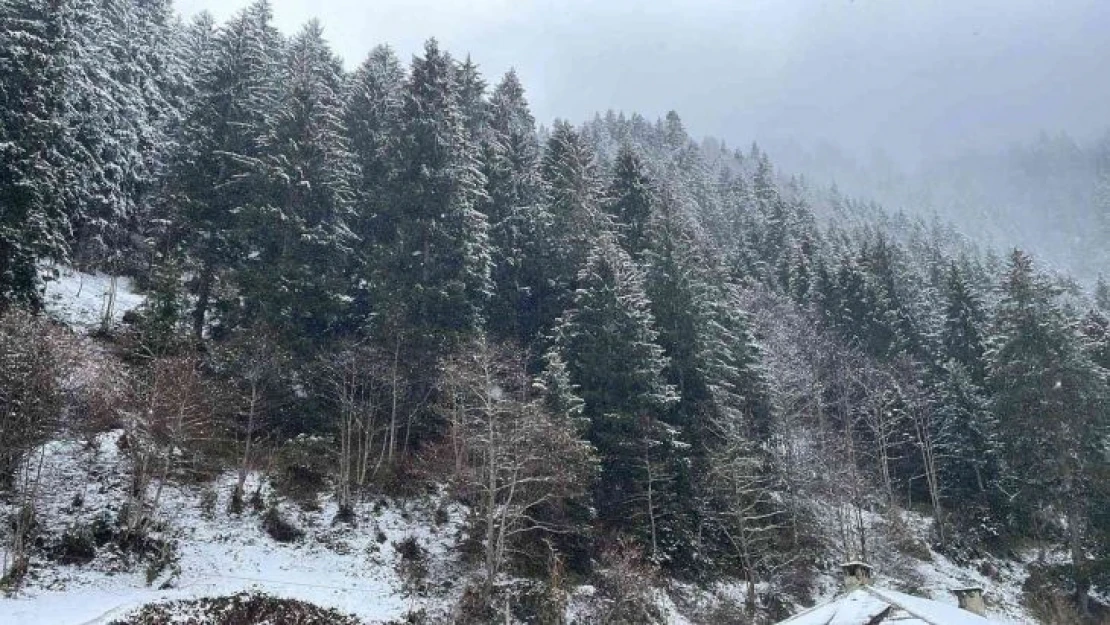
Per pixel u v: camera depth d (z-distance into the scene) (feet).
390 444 117.08
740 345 153.89
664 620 101.71
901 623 59.47
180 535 94.27
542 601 97.45
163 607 80.74
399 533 105.19
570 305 144.46
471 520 105.29
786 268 229.25
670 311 135.74
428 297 123.65
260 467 109.91
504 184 155.63
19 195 105.09
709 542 122.11
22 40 115.14
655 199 174.50
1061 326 136.15
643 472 115.75
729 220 282.56
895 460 165.07
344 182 135.03
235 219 132.77
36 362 91.04
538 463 102.99
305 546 98.68
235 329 119.44
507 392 125.59
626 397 120.78
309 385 119.03
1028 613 127.24
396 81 186.60
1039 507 140.77
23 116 111.55
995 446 150.61
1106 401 130.72
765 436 150.61
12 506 90.22
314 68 168.35
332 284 124.77
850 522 142.10
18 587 79.66
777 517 135.23
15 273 102.32
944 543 143.95
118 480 99.25
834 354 177.68
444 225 132.77
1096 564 121.90
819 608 67.87
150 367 104.63
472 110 183.52
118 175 143.23
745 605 111.04
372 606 90.33
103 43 150.30
